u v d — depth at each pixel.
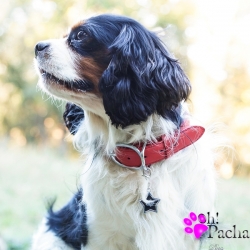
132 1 11.52
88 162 2.55
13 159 8.45
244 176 8.85
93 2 11.04
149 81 2.35
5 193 5.66
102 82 2.34
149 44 2.42
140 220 2.38
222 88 11.52
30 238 3.95
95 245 2.52
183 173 2.38
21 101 14.59
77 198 2.71
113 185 2.40
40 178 6.68
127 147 2.39
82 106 2.48
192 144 2.41
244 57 11.66
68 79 2.38
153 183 2.37
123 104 2.33
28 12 13.00
